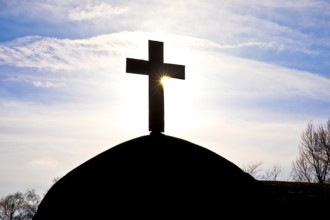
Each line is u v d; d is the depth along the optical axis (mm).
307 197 14305
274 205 10453
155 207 9883
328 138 38156
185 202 10016
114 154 10078
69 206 9938
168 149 10266
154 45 11547
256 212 10305
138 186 9953
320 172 37719
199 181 10211
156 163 10117
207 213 10062
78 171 10047
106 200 9867
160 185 10016
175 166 10188
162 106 10875
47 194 10117
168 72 11430
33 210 53250
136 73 11219
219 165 10398
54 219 9945
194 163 10289
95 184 9953
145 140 10266
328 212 13281
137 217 9797
